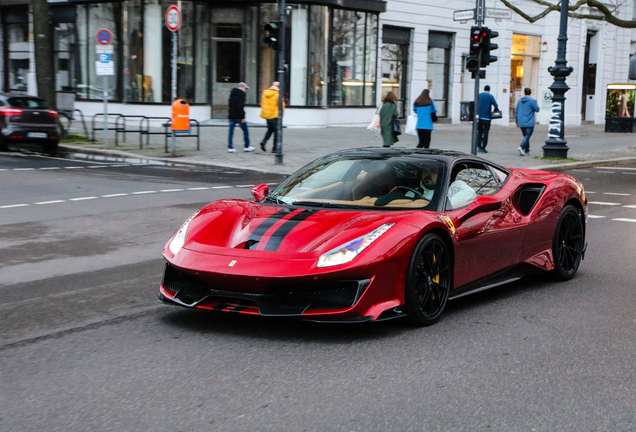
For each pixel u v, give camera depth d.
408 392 3.77
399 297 4.80
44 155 17.92
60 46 29.08
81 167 15.30
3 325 5.05
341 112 28.25
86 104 27.81
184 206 10.78
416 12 30.89
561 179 6.80
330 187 5.62
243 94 18.69
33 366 4.18
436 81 32.81
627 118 30.83
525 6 35.19
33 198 11.21
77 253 7.68
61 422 3.37
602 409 3.57
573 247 6.81
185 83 26.78
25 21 31.52
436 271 5.12
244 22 26.86
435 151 6.07
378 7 28.62
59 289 6.15
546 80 36.84
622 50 41.66
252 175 15.07
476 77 16.59
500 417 3.45
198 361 4.27
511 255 5.97
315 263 4.55
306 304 4.63
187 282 4.90
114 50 27.05
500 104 34.53
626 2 40.84
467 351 4.49
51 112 18.39
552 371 4.13
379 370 4.12
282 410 3.52
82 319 5.21
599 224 10.02
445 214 5.28
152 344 4.61
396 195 5.41
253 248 4.79
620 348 4.59
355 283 4.62
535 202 6.32
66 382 3.91
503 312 5.49
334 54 27.66
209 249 4.89
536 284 6.55
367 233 4.77
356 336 4.79
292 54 26.41
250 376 4.01
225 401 3.63
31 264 7.13
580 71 37.97
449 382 3.93
